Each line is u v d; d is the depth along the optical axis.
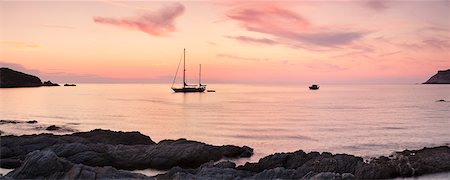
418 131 77.06
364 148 58.34
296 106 148.38
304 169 36.56
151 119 98.56
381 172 36.62
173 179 33.00
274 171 34.47
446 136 70.50
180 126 84.31
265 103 167.00
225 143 63.03
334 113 117.88
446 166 39.91
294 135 71.06
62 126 79.56
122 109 129.25
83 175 31.38
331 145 60.78
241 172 35.47
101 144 45.84
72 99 183.88
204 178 32.31
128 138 52.00
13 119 95.12
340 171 36.34
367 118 102.56
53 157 33.19
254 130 78.00
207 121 94.25
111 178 31.53
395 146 60.34
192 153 44.91
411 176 38.38
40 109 125.25
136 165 43.41
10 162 40.50
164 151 44.69
